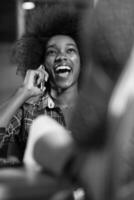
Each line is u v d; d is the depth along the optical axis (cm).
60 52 155
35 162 49
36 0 188
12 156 139
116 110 42
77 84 154
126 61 46
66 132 50
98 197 43
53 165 47
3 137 143
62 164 46
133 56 45
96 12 50
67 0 175
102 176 43
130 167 44
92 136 44
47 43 160
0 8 405
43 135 50
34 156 49
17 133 149
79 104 47
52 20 166
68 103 152
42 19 169
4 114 144
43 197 41
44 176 46
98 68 47
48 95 155
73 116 48
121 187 43
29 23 174
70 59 152
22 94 149
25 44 169
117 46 47
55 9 170
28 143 52
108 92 44
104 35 48
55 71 154
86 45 50
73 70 152
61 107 152
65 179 46
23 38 171
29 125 149
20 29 264
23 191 41
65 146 47
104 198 43
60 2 181
